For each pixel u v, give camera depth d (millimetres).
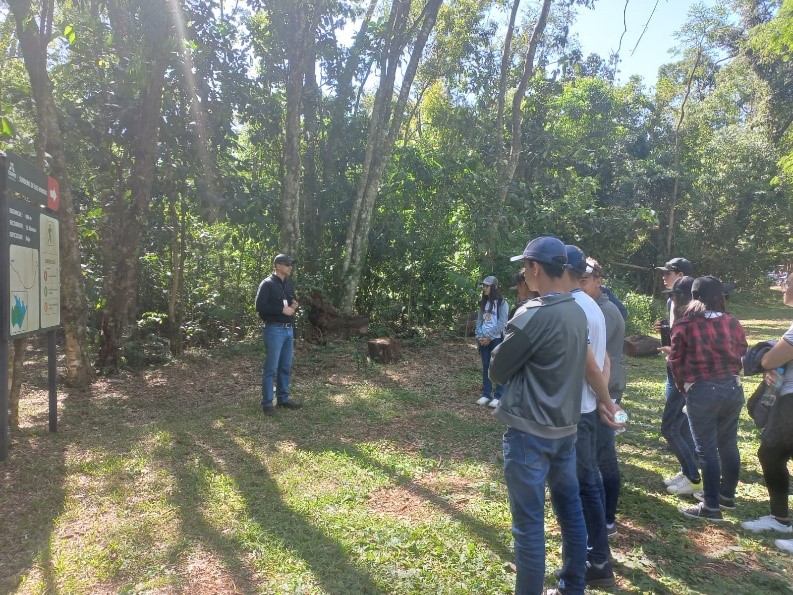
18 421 5941
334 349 10742
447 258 13328
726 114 30266
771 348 3631
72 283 7730
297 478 4680
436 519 3984
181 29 8883
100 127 9484
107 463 4930
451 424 6406
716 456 3996
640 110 27516
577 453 3170
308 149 12562
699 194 26469
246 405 6980
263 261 12438
